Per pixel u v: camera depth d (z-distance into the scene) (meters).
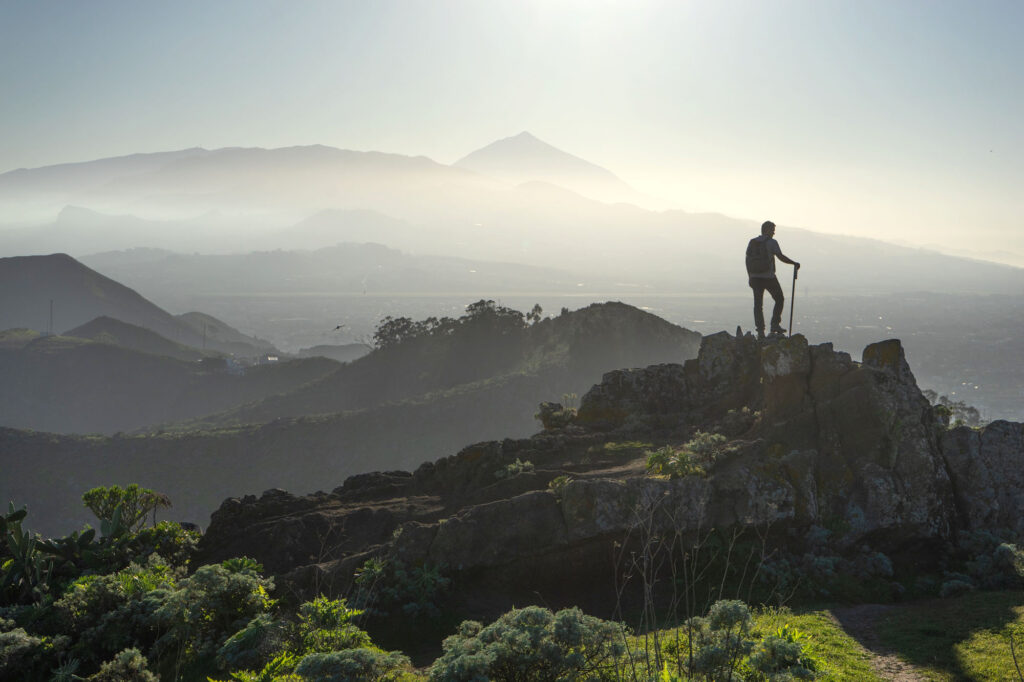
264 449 142.00
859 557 15.07
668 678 7.78
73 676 12.02
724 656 8.05
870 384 16.81
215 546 19.09
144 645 13.69
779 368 18.44
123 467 138.62
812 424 17.34
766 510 15.21
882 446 16.27
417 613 14.03
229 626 13.38
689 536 14.97
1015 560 14.12
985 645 9.94
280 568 17.36
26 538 15.85
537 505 15.90
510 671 8.00
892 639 10.73
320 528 18.55
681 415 22.45
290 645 11.20
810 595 13.75
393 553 15.47
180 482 136.88
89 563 16.75
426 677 10.22
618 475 17.52
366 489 21.72
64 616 13.87
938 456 16.56
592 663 8.30
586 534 15.12
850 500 15.90
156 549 18.30
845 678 8.88
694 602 12.71
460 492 20.45
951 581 14.17
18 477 135.75
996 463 16.61
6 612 14.28
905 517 15.46
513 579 15.20
